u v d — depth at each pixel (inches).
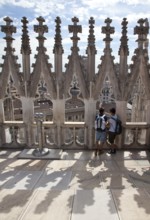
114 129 265.1
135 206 144.5
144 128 282.7
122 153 277.1
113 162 248.4
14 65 273.3
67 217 130.7
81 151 283.4
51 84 273.7
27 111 282.5
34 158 256.2
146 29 259.6
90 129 281.7
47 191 168.9
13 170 223.8
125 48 263.1
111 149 273.9
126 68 269.7
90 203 148.3
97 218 130.0
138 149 288.2
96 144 266.4
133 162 249.3
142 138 316.8
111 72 269.4
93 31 261.6
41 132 264.4
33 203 147.7
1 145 292.4
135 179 203.5
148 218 130.1
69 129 289.1
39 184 189.5
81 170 225.0
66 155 269.4
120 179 203.2
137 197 158.1
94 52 266.1
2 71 277.1
